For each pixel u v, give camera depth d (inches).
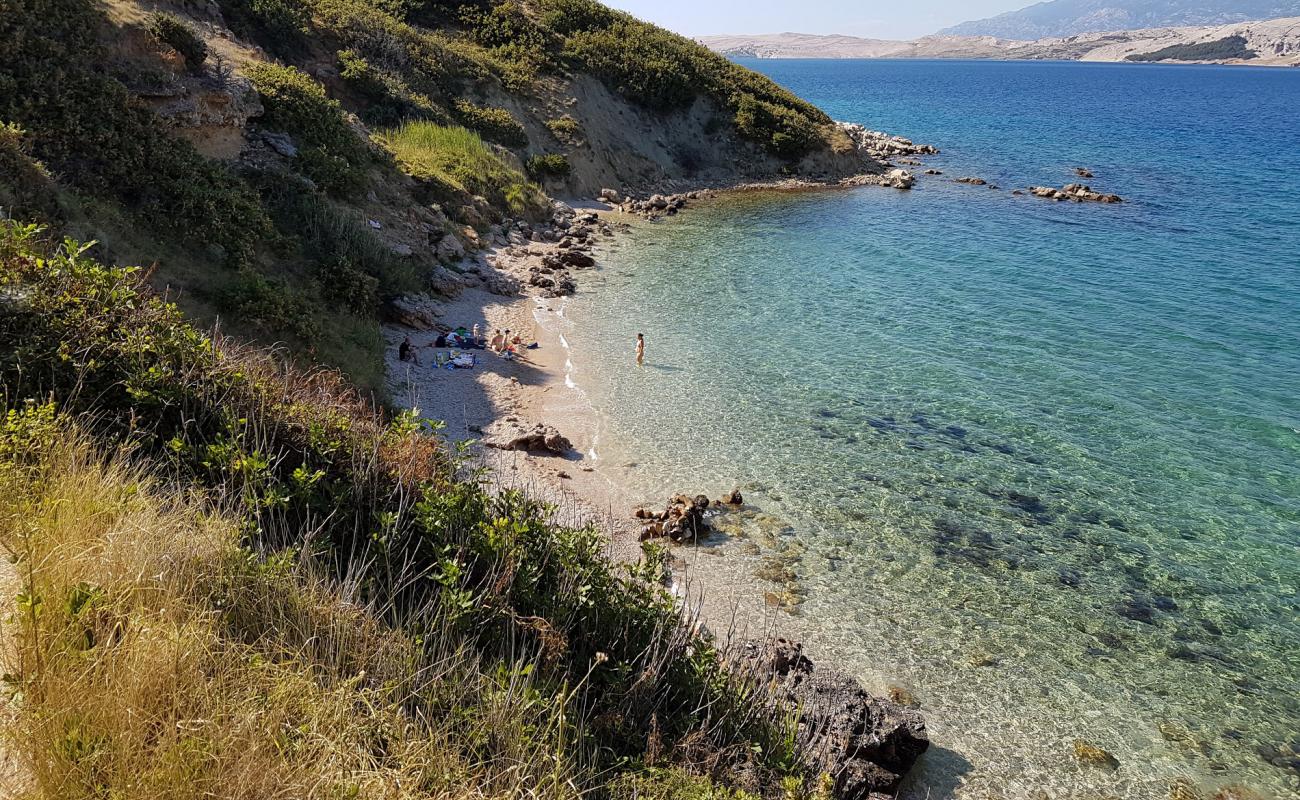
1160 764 514.6
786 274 1649.9
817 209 2409.0
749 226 2146.9
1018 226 2116.1
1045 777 501.4
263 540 357.7
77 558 273.0
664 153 2837.1
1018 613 650.2
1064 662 599.8
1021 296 1497.3
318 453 429.4
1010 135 4244.6
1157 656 607.5
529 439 870.4
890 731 477.4
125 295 448.8
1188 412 1007.0
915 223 2177.7
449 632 345.7
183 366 428.5
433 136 1888.5
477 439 871.7
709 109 2999.5
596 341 1231.5
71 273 449.4
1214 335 1285.7
